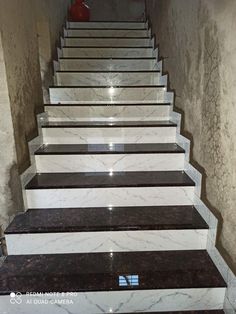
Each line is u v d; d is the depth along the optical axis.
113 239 1.57
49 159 1.98
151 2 3.59
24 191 1.74
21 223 1.61
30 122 1.99
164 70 2.79
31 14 2.15
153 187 1.78
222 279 1.36
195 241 1.59
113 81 2.95
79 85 2.95
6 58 1.56
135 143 2.25
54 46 3.03
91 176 1.93
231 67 1.27
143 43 3.54
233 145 1.26
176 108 2.30
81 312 1.35
